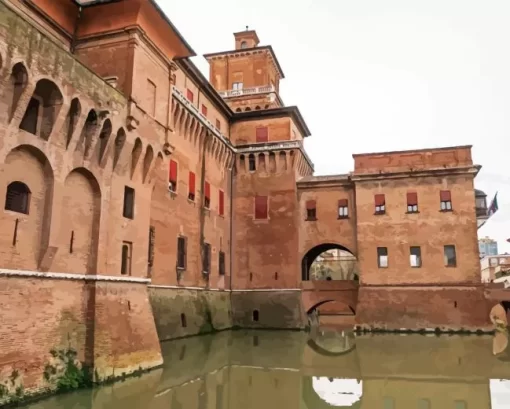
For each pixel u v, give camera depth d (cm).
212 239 4512
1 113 1647
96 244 2092
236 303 4853
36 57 1748
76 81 1964
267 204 4975
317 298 4812
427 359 3050
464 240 4453
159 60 2716
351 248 4812
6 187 1697
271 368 2762
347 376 2566
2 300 1620
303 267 5194
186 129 4041
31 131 1836
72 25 2608
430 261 4484
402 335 4206
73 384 1850
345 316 7331
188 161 4075
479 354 3195
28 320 1714
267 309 4756
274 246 4884
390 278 4534
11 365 1614
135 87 2431
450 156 4644
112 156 2244
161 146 2669
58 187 1898
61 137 1930
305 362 2973
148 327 2388
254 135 5216
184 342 3516
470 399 2073
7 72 1630
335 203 4934
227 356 3106
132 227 2395
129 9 2473
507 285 6044
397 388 2297
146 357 2306
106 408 1708
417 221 4578
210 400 1977
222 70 6056
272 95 5719
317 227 4922
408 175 4653
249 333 4400
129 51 2456
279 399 2056
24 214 1770
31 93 1730
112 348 2055
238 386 2291
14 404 1598
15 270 1681
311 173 5897
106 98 2167
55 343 1831
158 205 3494
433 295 4406
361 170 4819
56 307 1862
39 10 2484
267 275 4850
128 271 2350
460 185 4556
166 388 2088
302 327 4638
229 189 5056
